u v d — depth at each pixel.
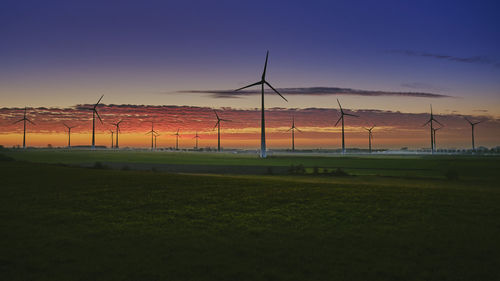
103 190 24.66
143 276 10.95
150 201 21.55
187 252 13.05
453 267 11.84
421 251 13.36
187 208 20.02
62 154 138.38
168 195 23.31
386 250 13.49
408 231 15.96
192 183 28.25
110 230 15.76
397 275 11.16
